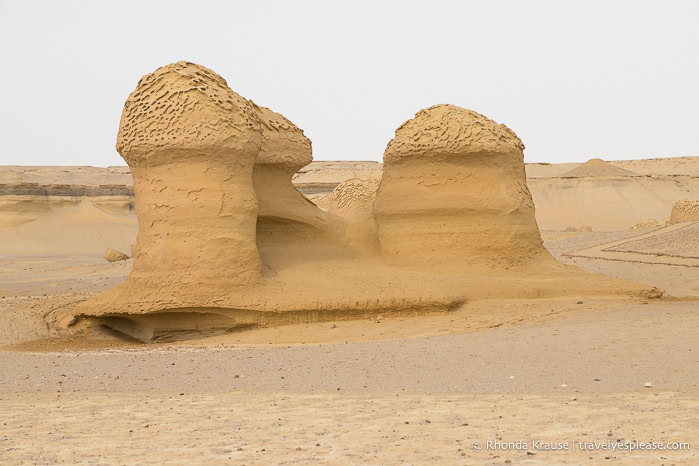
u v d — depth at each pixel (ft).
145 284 47.57
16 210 193.06
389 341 40.29
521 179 55.88
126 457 20.98
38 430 24.22
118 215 206.80
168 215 47.55
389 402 26.40
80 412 26.66
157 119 47.39
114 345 47.85
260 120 54.54
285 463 19.86
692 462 18.67
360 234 58.34
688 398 24.97
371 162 386.32
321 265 53.11
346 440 21.85
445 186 53.98
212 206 47.32
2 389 31.04
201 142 46.85
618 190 257.14
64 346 47.01
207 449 21.49
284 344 43.62
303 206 57.57
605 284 52.44
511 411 24.34
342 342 42.83
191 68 48.62
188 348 42.96
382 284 49.83
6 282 88.28
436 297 48.60
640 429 21.71
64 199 201.05
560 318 44.98
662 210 247.91
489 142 53.06
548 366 30.91
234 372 33.06
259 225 55.57
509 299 50.49
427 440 21.49
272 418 24.89
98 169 304.09
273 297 48.08
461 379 29.60
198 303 46.88
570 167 357.20
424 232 54.34
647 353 32.12
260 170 55.06
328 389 29.12
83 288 75.41
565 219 238.68
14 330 49.65
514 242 53.57
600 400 25.26
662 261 78.13
